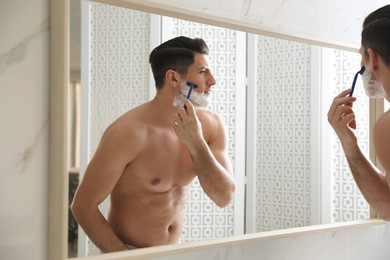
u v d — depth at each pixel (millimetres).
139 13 1019
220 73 1148
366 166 1282
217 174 1140
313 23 1324
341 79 1389
